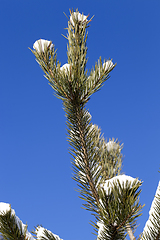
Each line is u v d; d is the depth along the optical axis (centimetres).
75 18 268
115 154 341
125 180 178
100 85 260
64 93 257
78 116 267
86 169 260
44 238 227
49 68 256
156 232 197
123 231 187
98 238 190
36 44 258
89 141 272
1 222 200
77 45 259
